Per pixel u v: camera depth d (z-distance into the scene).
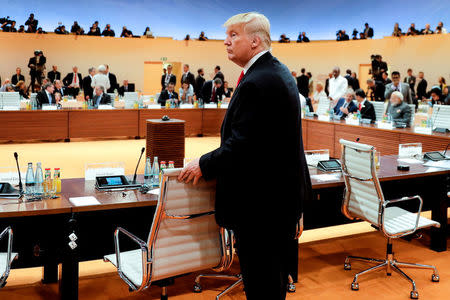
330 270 3.60
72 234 2.65
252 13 2.05
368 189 3.25
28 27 15.23
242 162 1.94
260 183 1.99
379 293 3.21
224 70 17.50
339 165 3.97
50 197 2.88
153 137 6.36
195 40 17.09
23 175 3.23
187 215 2.23
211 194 2.28
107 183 3.16
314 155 4.15
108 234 3.04
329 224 3.82
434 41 14.46
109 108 9.63
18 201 2.77
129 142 9.63
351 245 4.18
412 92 12.95
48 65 15.62
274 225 2.04
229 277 3.18
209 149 8.94
